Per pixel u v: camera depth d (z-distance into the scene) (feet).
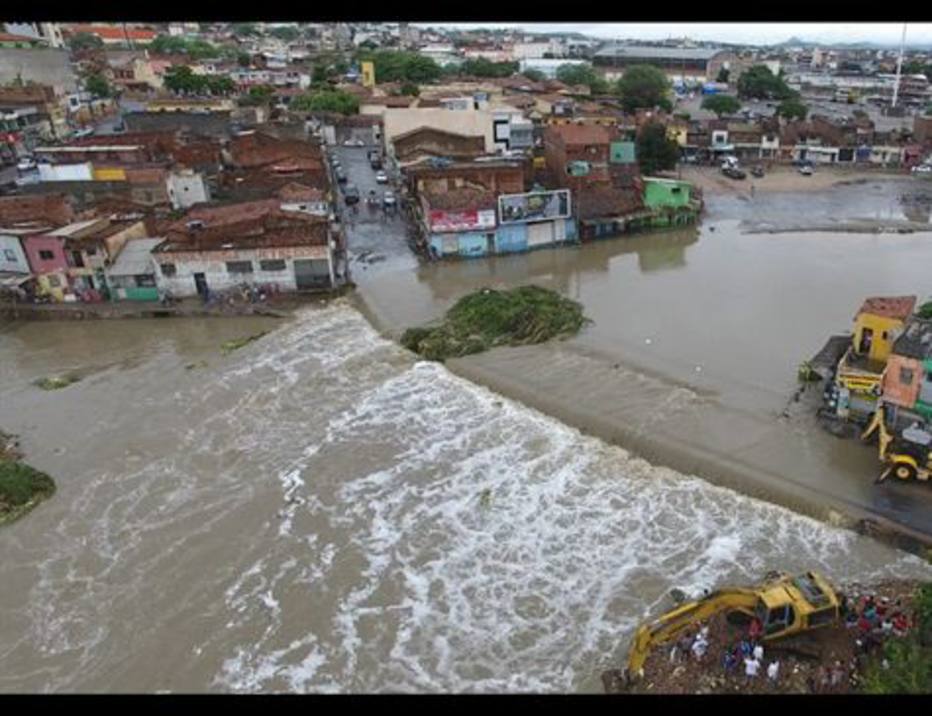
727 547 110.52
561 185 288.30
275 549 114.11
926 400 123.34
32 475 130.21
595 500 122.01
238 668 94.99
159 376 167.94
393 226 275.18
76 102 425.69
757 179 349.00
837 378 135.95
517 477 128.57
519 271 231.71
